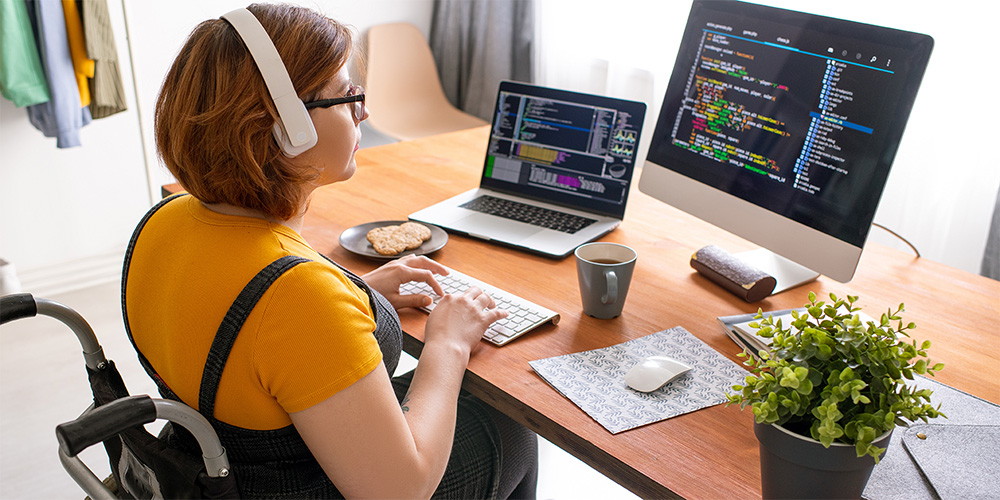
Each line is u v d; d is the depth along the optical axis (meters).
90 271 2.78
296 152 0.78
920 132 2.12
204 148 0.75
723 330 1.10
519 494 1.26
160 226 0.83
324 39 0.80
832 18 1.15
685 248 1.38
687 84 1.37
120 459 0.91
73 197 2.70
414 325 1.08
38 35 2.22
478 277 1.24
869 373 0.67
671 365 0.96
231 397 0.76
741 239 1.42
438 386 0.91
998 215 1.94
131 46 2.40
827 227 1.16
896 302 1.19
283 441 0.80
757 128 1.26
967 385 0.96
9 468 1.79
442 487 1.04
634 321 1.12
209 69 0.75
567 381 0.96
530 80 3.32
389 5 3.29
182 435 0.87
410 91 3.32
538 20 3.11
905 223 2.21
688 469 0.80
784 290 1.23
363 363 0.74
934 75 2.07
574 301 1.17
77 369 2.20
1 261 2.43
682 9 2.61
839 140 1.14
